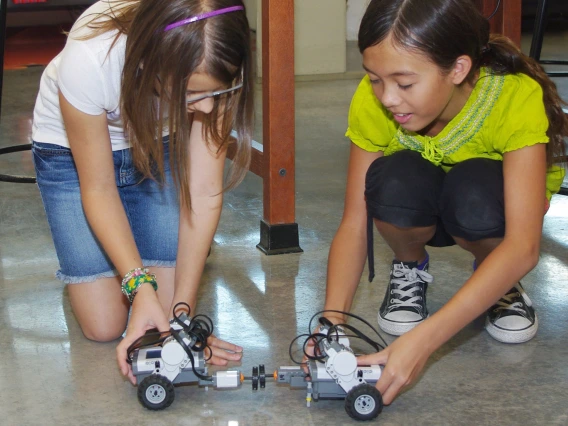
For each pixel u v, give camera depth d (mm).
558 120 1463
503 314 1607
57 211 1587
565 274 1964
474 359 1534
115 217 1432
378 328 1685
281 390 1423
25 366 1533
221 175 1548
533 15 6160
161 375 1341
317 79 5000
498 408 1349
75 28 1410
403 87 1248
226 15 1204
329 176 2939
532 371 1483
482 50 1378
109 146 1420
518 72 1422
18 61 5191
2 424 1315
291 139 2137
